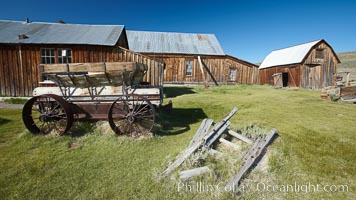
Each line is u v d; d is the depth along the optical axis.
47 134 4.71
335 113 6.94
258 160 3.41
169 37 20.80
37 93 5.18
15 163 3.42
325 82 17.86
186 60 17.97
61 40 10.65
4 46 10.24
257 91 13.93
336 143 4.16
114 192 2.71
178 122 6.18
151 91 5.22
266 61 22.45
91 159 3.63
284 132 4.77
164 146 4.28
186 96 11.35
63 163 3.46
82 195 2.65
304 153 3.69
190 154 3.45
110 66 4.62
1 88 10.41
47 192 2.70
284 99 10.12
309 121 5.85
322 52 17.59
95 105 5.07
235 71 18.88
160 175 3.09
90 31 12.45
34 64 10.51
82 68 4.68
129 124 5.00
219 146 4.00
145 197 2.62
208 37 21.52
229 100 9.88
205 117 6.77
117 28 13.30
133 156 3.77
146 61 11.52
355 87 9.82
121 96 4.95
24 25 12.29
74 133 4.82
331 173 3.10
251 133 4.45
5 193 2.66
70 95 5.11
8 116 6.60
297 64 17.33
